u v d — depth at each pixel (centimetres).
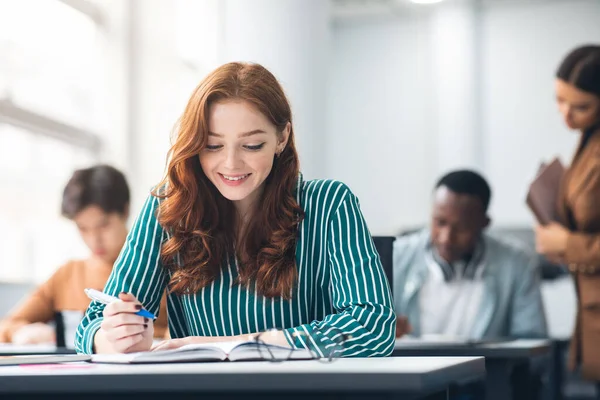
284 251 149
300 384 92
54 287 274
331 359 113
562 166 302
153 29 446
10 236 377
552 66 657
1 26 366
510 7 668
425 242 321
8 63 369
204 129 143
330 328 134
